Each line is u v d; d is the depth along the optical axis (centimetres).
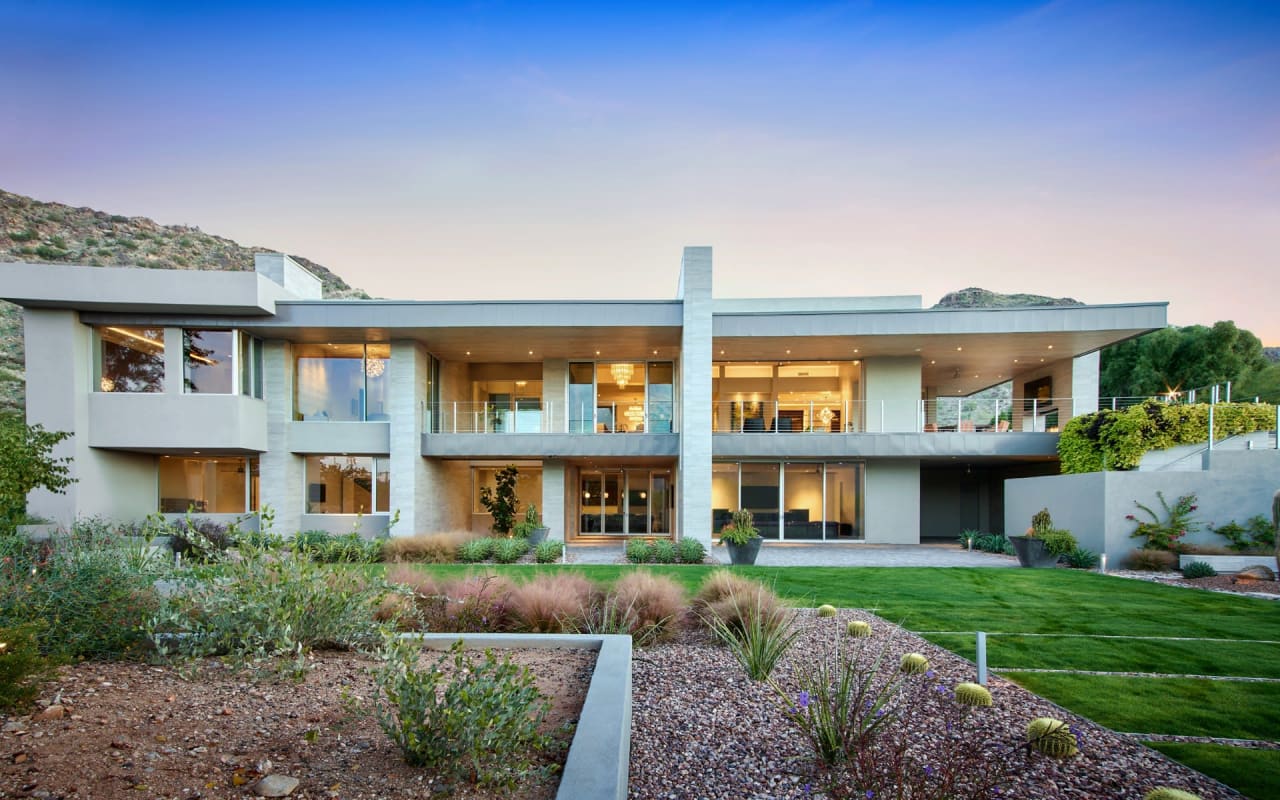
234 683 371
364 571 520
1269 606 903
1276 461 1343
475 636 520
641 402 2141
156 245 7144
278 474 1823
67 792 214
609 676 386
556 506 2028
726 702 467
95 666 395
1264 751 399
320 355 1905
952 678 546
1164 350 3209
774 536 2073
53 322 1593
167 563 483
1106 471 1425
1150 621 800
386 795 233
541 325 1714
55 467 1297
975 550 1852
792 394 2208
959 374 2458
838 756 355
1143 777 360
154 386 1680
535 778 255
